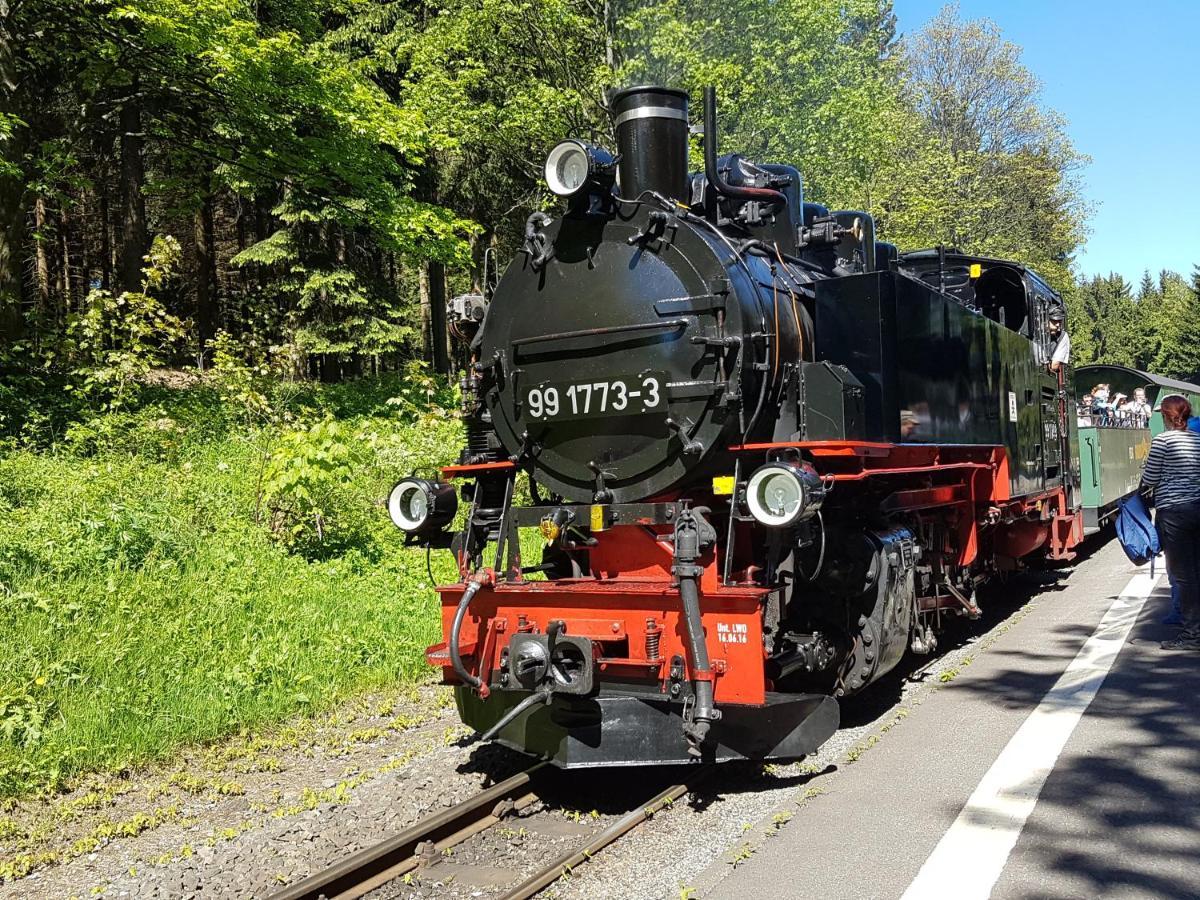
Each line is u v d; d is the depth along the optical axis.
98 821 4.42
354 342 18.62
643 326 4.76
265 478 9.03
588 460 4.98
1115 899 3.12
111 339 12.43
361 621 7.41
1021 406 8.43
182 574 7.58
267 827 4.26
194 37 11.62
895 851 3.56
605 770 4.83
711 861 3.63
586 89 15.17
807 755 4.81
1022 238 29.45
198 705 5.68
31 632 6.00
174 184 16.39
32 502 8.59
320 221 17.48
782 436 4.97
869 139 16.36
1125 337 67.88
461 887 3.57
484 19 14.66
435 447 11.95
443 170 19.44
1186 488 6.32
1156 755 4.39
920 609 6.14
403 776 4.84
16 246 12.40
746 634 4.16
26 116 12.95
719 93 13.83
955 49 31.44
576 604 4.56
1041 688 5.64
